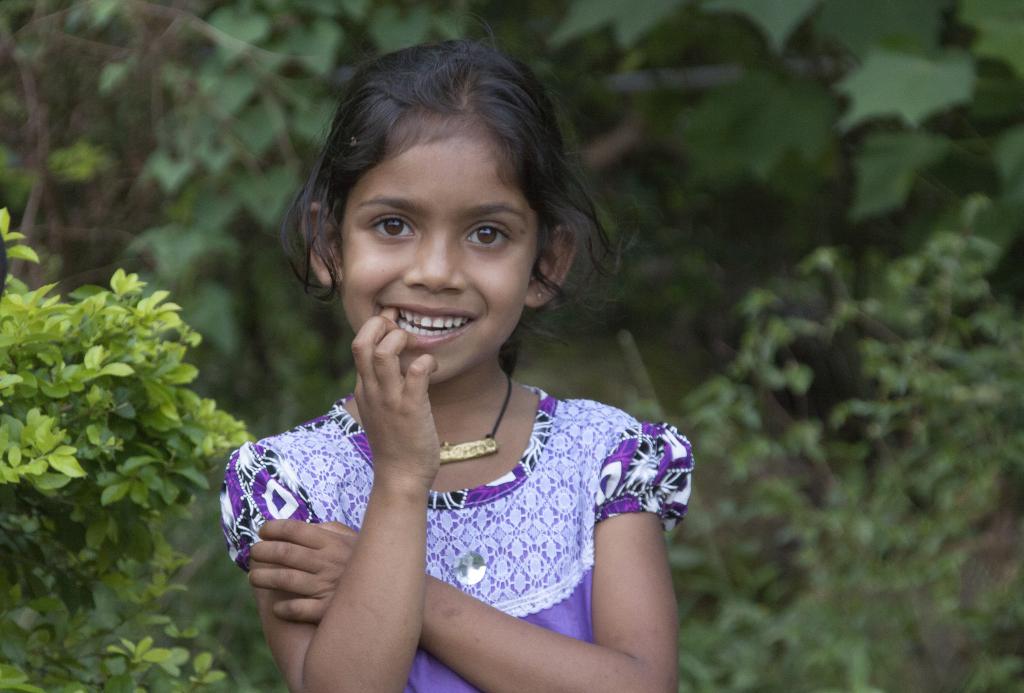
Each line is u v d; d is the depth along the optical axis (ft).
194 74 13.17
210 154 13.09
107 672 6.69
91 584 6.72
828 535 13.58
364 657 5.16
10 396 5.71
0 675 5.27
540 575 5.81
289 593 5.61
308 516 5.78
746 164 15.94
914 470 12.54
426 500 5.33
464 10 13.92
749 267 19.74
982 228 14.12
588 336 18.85
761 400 13.17
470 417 6.03
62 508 6.33
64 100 12.59
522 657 5.43
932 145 14.15
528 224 5.82
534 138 5.83
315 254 6.18
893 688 12.03
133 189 13.28
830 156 16.93
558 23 17.25
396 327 5.42
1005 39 13.12
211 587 11.71
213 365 15.05
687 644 12.59
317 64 13.08
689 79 17.70
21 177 12.28
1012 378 11.76
